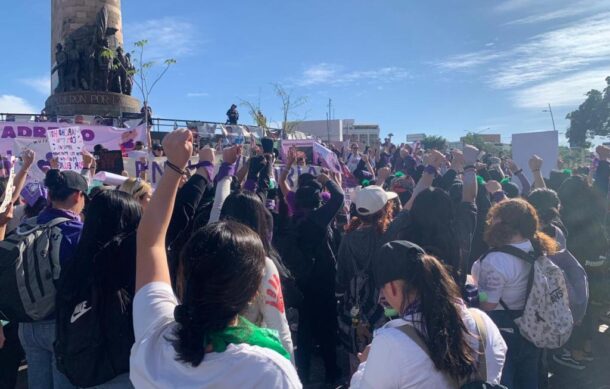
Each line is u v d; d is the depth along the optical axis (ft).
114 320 8.32
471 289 10.19
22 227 10.55
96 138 33.12
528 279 10.42
